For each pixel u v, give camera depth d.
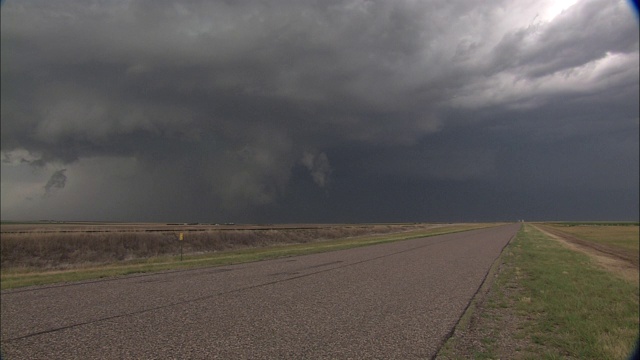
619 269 22.73
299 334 7.93
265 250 39.19
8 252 27.19
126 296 12.24
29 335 7.89
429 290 13.19
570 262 22.19
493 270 18.41
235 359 6.44
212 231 47.16
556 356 6.61
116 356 6.61
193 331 8.14
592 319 9.27
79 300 11.66
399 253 28.59
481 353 6.78
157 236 38.66
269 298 11.79
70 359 6.48
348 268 19.55
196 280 15.71
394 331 8.16
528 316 9.51
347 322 8.91
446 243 40.47
